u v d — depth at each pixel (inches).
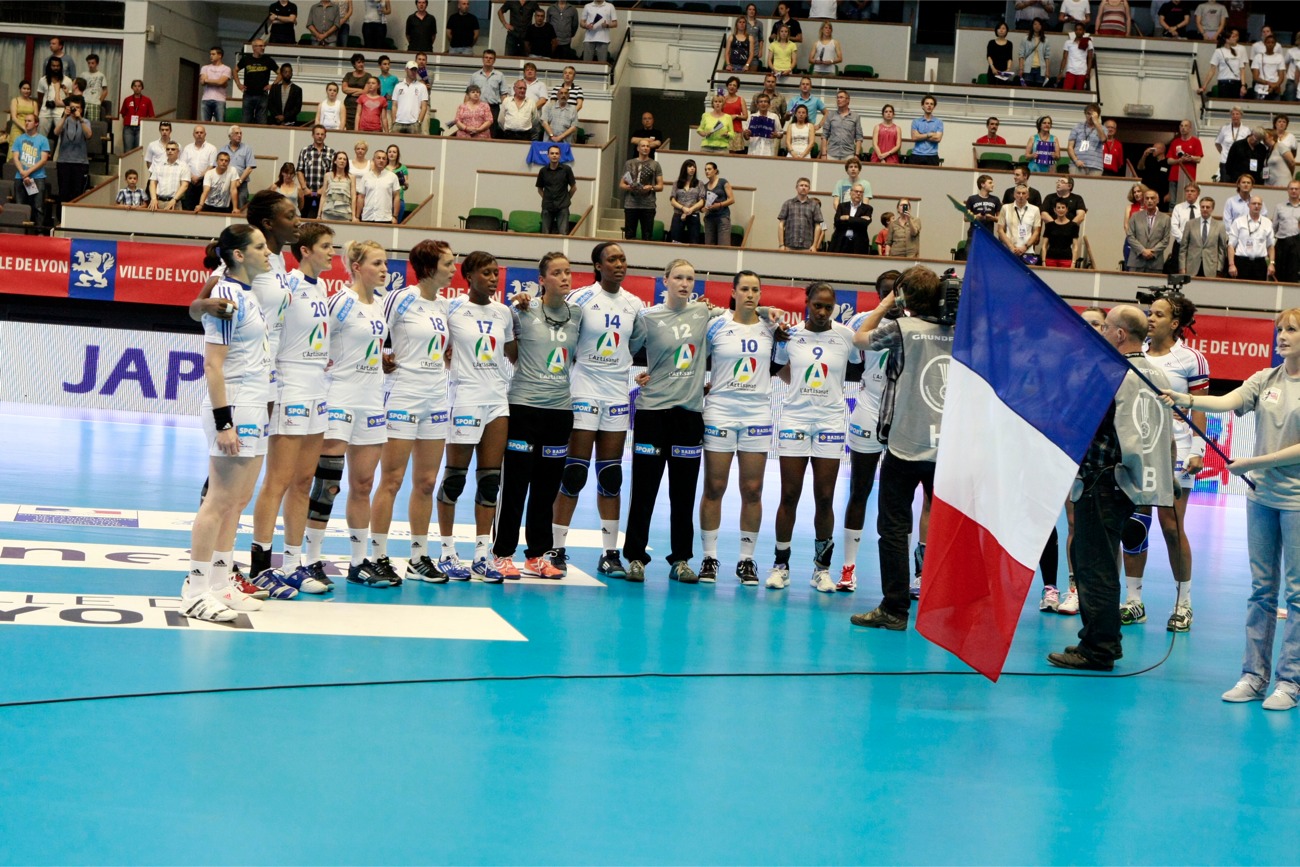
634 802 137.5
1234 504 608.4
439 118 861.2
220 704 165.9
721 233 682.8
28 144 767.1
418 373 266.7
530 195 737.6
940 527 208.2
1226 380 634.2
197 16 986.7
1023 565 200.8
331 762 144.6
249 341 215.3
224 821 123.9
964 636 204.4
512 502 284.7
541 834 125.7
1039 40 844.6
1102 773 159.9
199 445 543.8
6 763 136.7
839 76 850.8
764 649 225.6
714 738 165.3
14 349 671.8
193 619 216.4
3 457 448.1
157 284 672.4
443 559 281.7
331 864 114.7
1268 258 652.1
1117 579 226.4
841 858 124.1
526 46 861.2
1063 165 768.3
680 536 302.4
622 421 299.4
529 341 281.1
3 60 924.6
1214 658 243.0
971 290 210.8
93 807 125.4
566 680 192.5
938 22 982.4
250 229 211.6
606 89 845.2
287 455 243.1
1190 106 864.3
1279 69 832.3
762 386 301.1
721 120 747.4
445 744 154.6
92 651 189.2
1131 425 220.8
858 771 154.5
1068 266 649.0
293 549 251.3
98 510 344.2
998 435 205.3
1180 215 663.8
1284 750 175.6
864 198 680.4
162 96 950.4
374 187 694.5
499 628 228.7
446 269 264.7
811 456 300.0
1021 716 187.9
